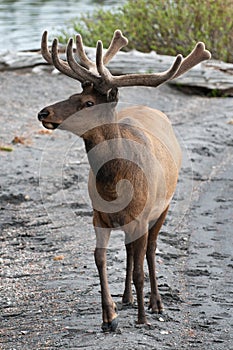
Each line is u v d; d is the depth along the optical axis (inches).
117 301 475.5
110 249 569.3
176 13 1149.1
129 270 469.4
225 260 555.5
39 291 502.3
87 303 474.9
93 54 1023.6
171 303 479.5
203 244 585.3
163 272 527.8
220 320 457.1
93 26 1176.8
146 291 495.2
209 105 999.0
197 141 830.5
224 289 505.0
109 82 413.7
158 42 1141.1
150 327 438.6
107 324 428.8
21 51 1122.7
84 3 1679.4
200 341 426.6
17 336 436.5
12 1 1733.5
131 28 1148.5
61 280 517.3
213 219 637.9
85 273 528.4
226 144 834.8
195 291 501.0
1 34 1296.8
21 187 699.4
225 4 1136.2
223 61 1094.4
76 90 1048.8
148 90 1052.5
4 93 1018.1
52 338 427.8
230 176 742.5
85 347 410.0
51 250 580.4
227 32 1104.8
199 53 451.2
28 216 647.8
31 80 1074.7
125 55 1043.9
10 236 609.9
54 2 1704.0
